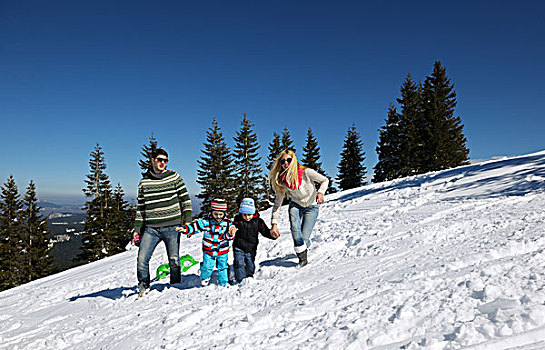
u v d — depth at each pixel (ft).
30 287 26.61
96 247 140.26
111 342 9.93
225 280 14.88
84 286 21.20
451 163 137.28
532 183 24.39
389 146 145.07
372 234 17.76
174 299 13.21
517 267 8.13
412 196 32.73
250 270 15.31
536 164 30.86
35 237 139.13
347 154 156.35
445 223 16.34
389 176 143.74
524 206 17.57
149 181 15.58
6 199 139.13
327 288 10.46
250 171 143.33
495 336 5.68
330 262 14.44
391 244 14.61
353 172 156.35
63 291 20.59
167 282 17.51
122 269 24.48
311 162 152.66
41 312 16.37
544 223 12.62
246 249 14.97
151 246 15.71
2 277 127.85
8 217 138.92
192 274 18.04
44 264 132.87
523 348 5.29
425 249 12.71
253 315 9.50
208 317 10.00
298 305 9.30
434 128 137.90
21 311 17.37
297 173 14.56
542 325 5.68
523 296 6.67
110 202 147.74
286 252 18.57
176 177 15.94
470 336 5.75
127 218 152.25
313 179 15.08
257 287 12.34
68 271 33.88
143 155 152.46
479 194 25.55
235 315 9.84
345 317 7.66
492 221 14.96
